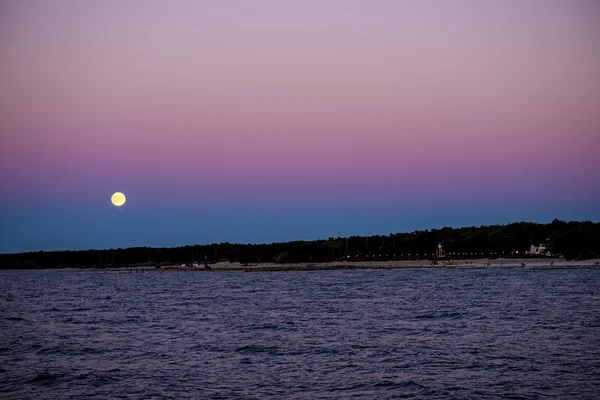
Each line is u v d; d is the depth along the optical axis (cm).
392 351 4428
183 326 6269
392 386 3384
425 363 3969
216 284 17362
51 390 3425
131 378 3666
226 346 4788
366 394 3234
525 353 4228
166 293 13062
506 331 5334
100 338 5397
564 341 4709
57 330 6066
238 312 7875
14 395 3341
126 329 6091
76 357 4406
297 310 7988
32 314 8019
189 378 3644
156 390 3366
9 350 4747
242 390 3341
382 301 9125
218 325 6303
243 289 14200
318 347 4666
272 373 3753
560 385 3344
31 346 4934
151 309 8631
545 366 3800
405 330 5569
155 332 5784
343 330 5672
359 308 8025
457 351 4369
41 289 15962
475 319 6309
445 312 7112
